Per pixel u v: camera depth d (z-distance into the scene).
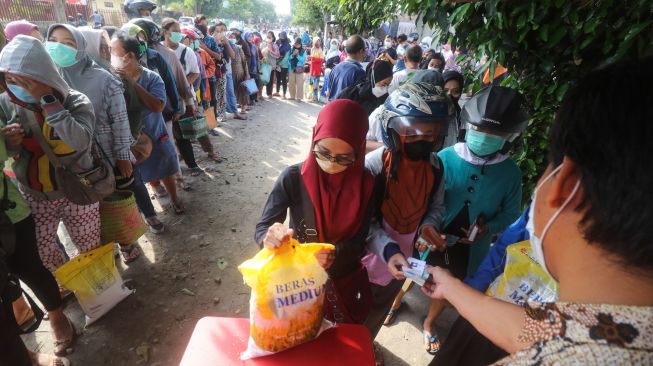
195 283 2.82
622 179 0.41
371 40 11.40
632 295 0.45
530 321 0.55
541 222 0.57
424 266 1.24
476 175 1.80
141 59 3.37
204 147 5.06
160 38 4.15
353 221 1.38
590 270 0.49
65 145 2.02
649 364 0.40
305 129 7.36
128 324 2.39
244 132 6.72
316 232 1.42
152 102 2.93
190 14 42.28
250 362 1.14
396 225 1.65
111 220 2.58
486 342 1.30
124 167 2.54
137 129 2.88
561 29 1.72
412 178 1.60
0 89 1.91
